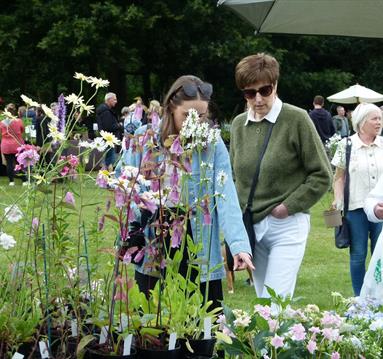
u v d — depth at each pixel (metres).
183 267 3.70
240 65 4.65
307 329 3.13
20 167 2.92
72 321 2.81
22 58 31.58
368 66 38.88
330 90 36.38
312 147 4.59
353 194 6.60
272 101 4.67
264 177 4.62
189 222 3.67
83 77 3.11
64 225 2.86
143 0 31.12
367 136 6.63
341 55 38.72
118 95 33.09
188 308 3.01
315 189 4.57
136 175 2.76
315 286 8.05
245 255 3.68
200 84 3.63
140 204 2.79
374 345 3.12
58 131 2.96
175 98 3.60
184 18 31.70
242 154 4.73
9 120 3.18
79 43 29.62
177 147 2.89
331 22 6.54
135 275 3.71
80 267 2.94
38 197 2.87
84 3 30.30
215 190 3.72
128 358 2.70
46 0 30.88
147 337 2.82
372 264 4.48
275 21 6.52
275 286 4.53
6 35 30.14
